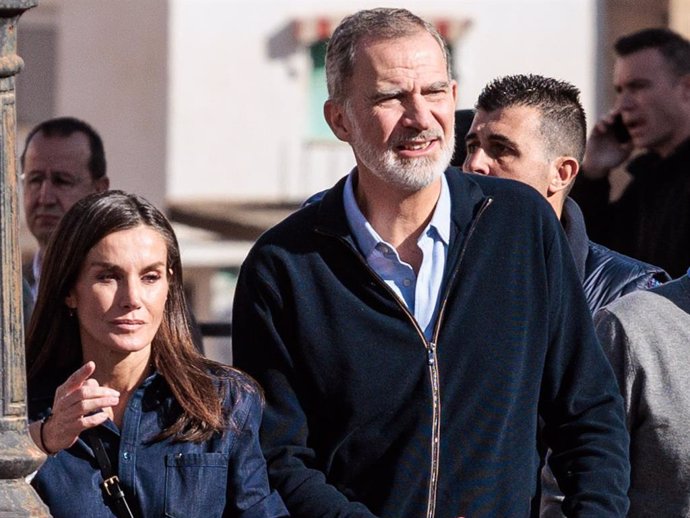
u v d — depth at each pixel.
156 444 8.57
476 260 8.73
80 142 13.85
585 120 11.08
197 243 42.28
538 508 9.06
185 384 8.62
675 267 13.66
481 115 10.92
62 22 41.91
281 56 43.25
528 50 42.41
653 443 9.12
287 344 8.73
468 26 42.47
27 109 41.97
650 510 9.16
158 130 42.38
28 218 13.90
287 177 43.44
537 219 8.92
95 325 8.55
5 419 6.96
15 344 6.97
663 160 13.87
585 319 8.95
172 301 8.81
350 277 8.66
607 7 41.69
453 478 8.55
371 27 8.61
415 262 8.75
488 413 8.59
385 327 8.58
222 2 42.56
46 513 7.05
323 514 8.45
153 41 42.38
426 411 8.54
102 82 42.06
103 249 8.55
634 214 13.99
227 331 13.11
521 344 8.69
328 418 8.69
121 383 8.68
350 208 8.76
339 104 8.75
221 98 42.94
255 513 8.52
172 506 8.49
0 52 6.89
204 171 42.91
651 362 9.13
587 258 10.88
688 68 13.96
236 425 8.63
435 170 8.52
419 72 8.50
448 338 8.61
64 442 8.20
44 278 8.79
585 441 8.80
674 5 35.31
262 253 8.82
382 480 8.59
